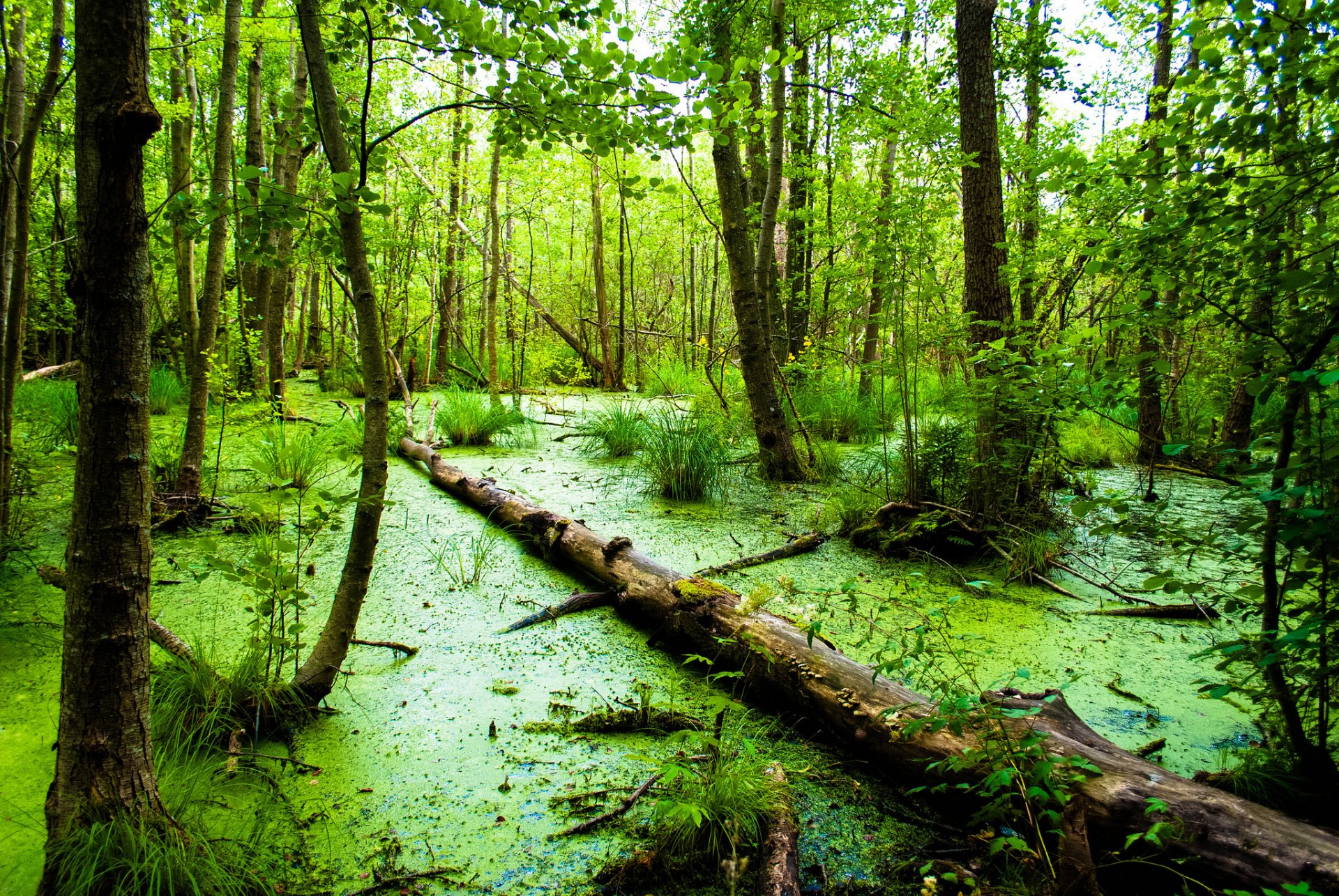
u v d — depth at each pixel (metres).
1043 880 1.68
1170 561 4.36
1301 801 1.87
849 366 10.95
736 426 7.42
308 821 1.97
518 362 13.66
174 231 5.63
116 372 1.48
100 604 1.53
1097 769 1.84
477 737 2.39
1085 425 7.43
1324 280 1.68
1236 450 1.90
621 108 2.23
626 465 7.05
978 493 4.51
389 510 5.16
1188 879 1.55
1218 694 1.88
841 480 6.18
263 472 5.36
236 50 4.40
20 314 3.32
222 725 2.25
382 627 3.21
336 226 2.31
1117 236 2.25
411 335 12.10
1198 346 5.88
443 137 10.76
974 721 1.83
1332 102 1.82
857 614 3.42
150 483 1.59
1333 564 1.74
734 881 1.70
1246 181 1.91
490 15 2.21
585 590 3.76
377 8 2.19
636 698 2.67
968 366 4.79
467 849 1.89
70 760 1.58
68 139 7.29
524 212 14.30
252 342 6.42
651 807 2.06
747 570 4.08
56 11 3.08
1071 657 3.05
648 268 24.55
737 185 6.18
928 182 4.79
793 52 2.23
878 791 2.16
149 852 1.60
